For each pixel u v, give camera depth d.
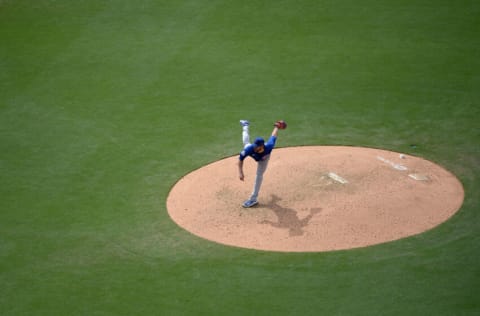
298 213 59.38
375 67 92.12
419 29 101.94
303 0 112.38
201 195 64.00
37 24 107.62
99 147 75.06
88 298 49.59
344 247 54.75
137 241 57.31
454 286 48.97
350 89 86.94
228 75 91.62
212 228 58.62
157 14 109.69
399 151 71.56
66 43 101.31
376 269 51.56
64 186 67.19
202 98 86.00
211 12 109.75
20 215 62.00
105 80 91.00
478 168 67.31
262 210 60.16
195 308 47.94
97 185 67.25
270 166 67.88
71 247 56.72
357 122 78.88
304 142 74.38
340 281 50.31
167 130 78.44
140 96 86.88
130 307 48.34
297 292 49.25
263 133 76.81
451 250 53.59
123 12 110.56
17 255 55.66
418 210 59.47
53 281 51.91
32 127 79.69
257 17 107.56
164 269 53.00
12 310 48.50
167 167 70.25
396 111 81.12
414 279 50.06
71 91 88.31
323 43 99.38
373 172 65.00
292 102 84.25
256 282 50.72
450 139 73.94
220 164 69.94
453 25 102.44
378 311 46.62
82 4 113.62
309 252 54.25
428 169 67.19
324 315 46.50
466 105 81.56
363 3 110.88
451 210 59.59
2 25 107.56
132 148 74.62
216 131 77.81
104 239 57.81
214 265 53.19
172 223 59.91
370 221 57.78
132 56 97.25
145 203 63.62
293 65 93.62
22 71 93.50
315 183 63.28
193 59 96.12
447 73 89.44
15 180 68.50
